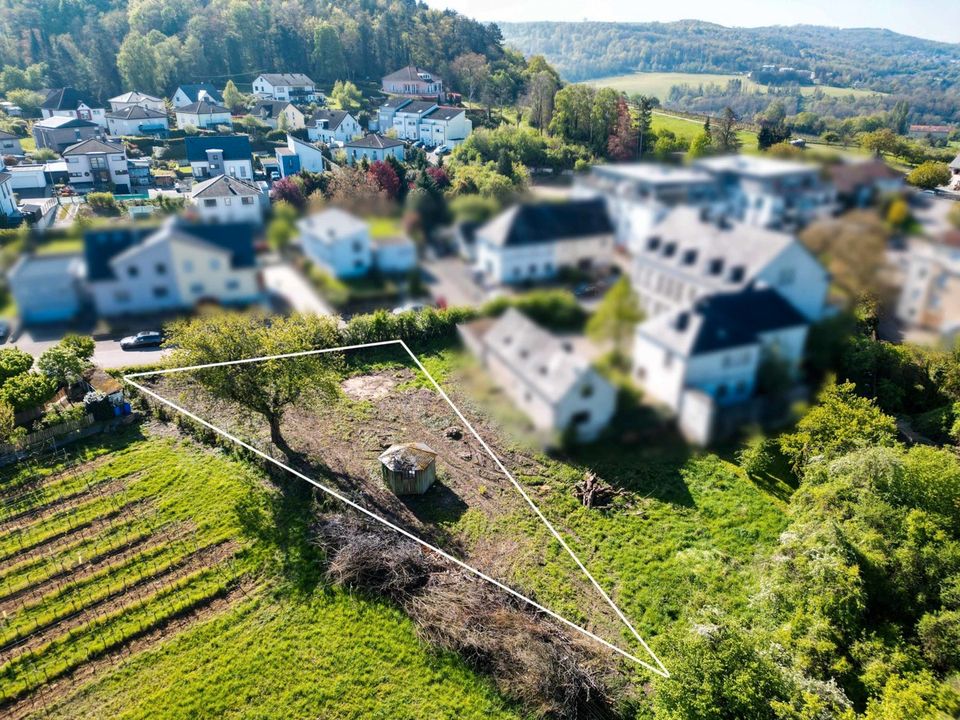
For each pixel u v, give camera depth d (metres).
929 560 11.98
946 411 14.94
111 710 11.52
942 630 11.06
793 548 12.92
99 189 35.75
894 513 12.85
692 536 15.27
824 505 13.62
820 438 14.59
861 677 10.76
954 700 9.85
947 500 12.84
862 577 12.10
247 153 39.22
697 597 13.62
